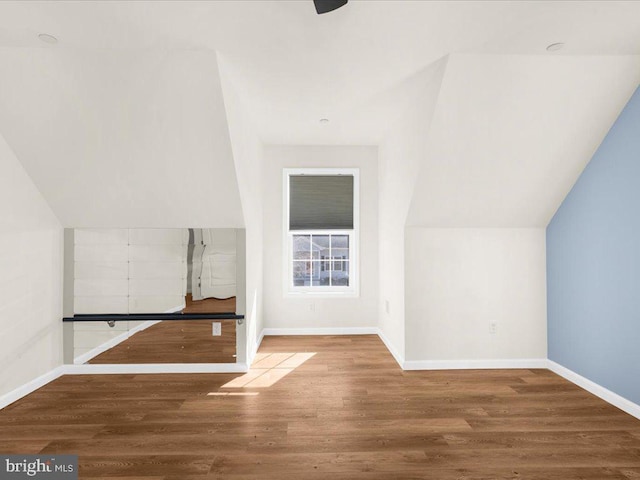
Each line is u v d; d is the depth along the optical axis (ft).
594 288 9.99
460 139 9.81
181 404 9.36
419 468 6.75
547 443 7.57
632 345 8.82
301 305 15.98
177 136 9.55
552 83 8.93
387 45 7.94
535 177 10.67
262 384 10.66
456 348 11.96
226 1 6.45
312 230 16.03
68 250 11.50
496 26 7.33
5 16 6.89
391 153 13.52
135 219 11.48
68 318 11.43
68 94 8.71
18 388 9.75
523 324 12.04
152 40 7.68
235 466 6.81
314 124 13.05
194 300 11.78
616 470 6.71
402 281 12.05
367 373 11.51
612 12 6.93
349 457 7.08
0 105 8.77
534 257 12.07
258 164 14.47
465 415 8.75
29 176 10.08
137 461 6.96
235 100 10.02
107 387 10.48
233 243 11.85
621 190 9.16
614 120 9.39
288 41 7.73
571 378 10.83
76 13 6.80
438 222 11.79
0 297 9.20
